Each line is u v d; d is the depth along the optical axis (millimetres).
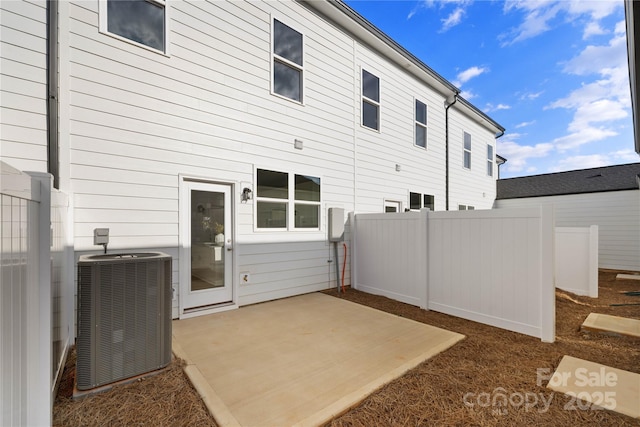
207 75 4340
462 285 4293
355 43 6633
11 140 2979
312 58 5766
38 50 3121
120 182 3604
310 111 5727
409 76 8117
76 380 2166
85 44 3391
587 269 5605
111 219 3537
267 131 5051
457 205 10117
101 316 2215
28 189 1453
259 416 1983
